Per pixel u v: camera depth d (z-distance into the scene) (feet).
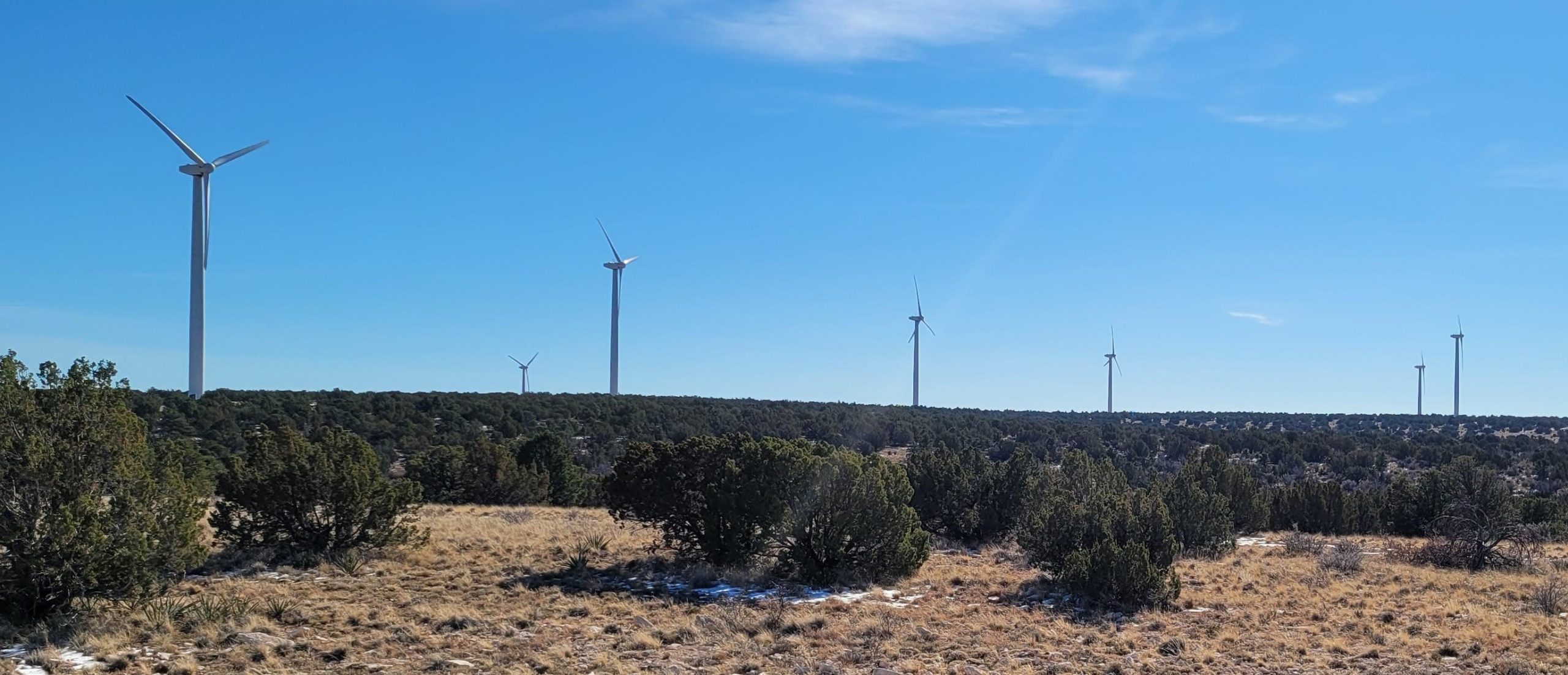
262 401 277.03
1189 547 115.65
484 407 309.22
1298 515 165.68
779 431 310.45
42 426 63.52
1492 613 73.61
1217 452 162.81
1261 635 67.92
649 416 323.37
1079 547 91.45
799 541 93.71
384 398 309.22
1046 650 63.67
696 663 59.72
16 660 54.19
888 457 285.64
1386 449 305.53
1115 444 329.11
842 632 68.80
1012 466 136.46
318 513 99.91
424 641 63.00
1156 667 58.80
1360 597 82.53
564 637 65.87
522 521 137.18
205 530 107.24
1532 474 260.83
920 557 97.35
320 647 60.23
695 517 101.24
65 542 60.75
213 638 60.44
